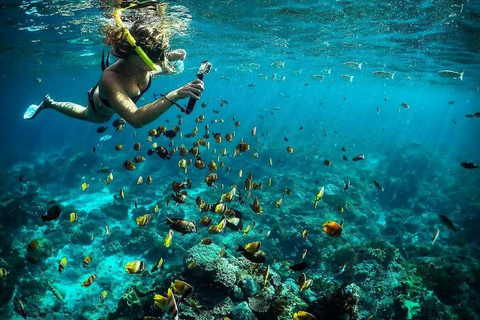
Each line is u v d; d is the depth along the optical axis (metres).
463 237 18.05
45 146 45.84
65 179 24.89
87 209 19.39
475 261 13.66
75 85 68.31
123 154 32.94
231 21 16.39
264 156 29.16
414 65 26.88
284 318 5.71
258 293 6.31
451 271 11.47
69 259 13.82
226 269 6.51
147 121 2.40
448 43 17.83
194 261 6.58
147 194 20.42
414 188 23.75
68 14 13.58
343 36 19.08
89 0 10.80
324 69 37.00
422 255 14.44
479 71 25.77
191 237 14.24
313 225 14.27
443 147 50.88
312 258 12.38
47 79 49.59
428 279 10.66
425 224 19.73
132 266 4.96
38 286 11.83
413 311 8.75
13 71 35.56
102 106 3.12
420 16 13.69
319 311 5.47
